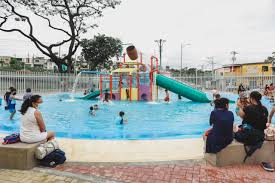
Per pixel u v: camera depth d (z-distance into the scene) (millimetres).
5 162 5043
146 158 5688
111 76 20031
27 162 4969
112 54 45562
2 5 29062
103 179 4547
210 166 5242
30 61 90938
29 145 5164
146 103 18797
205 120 12141
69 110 15250
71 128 10062
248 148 5391
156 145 6668
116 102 19391
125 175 4746
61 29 33031
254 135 5340
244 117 5648
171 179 4594
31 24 31312
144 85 20188
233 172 4941
